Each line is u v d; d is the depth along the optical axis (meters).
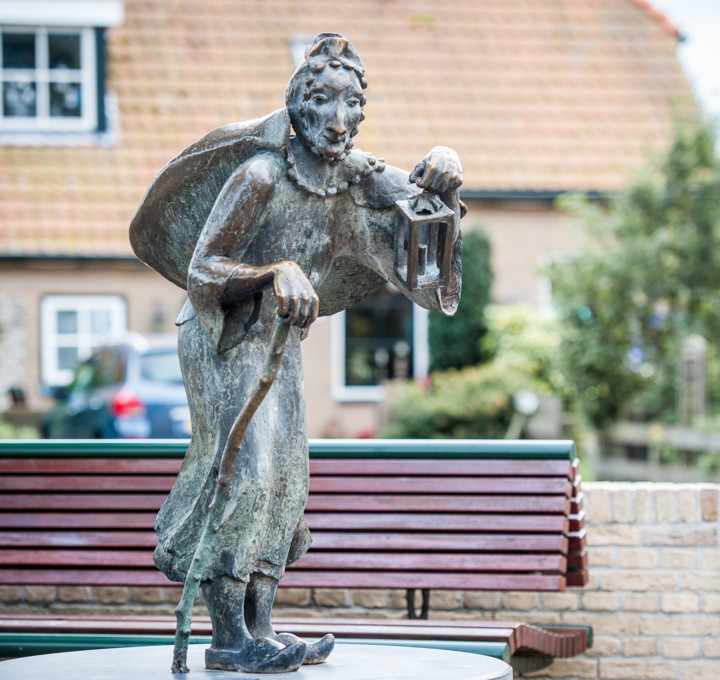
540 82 20.12
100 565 5.10
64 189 18.50
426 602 5.14
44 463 5.20
